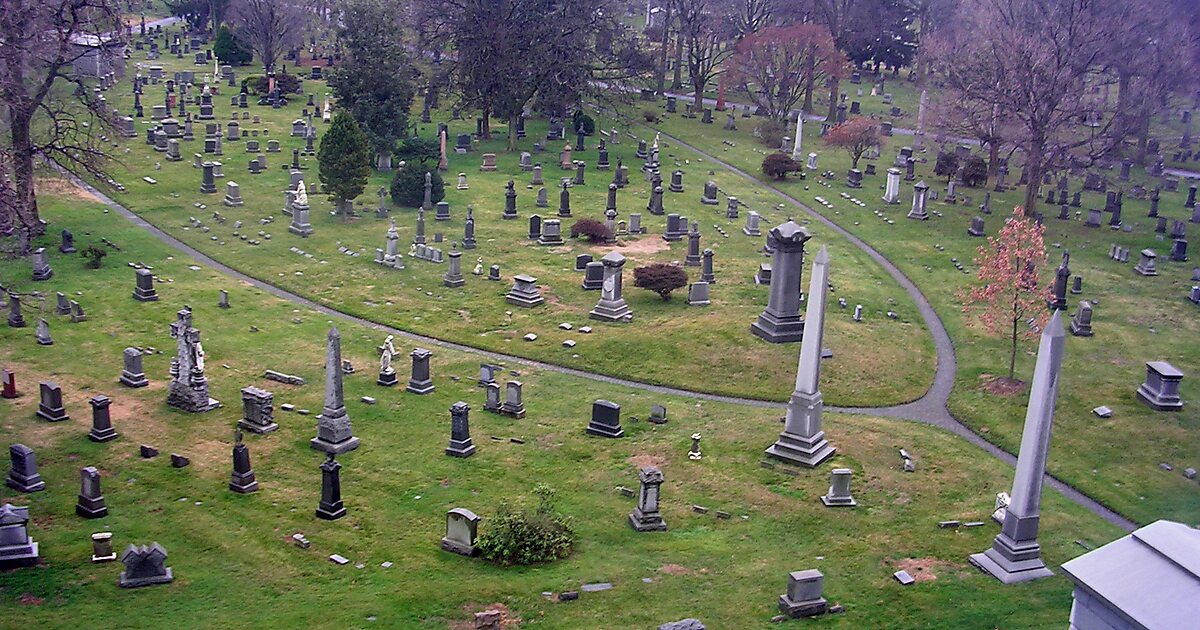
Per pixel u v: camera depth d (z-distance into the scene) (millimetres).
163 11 160875
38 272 51594
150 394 39250
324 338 46344
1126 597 18062
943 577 26938
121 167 71938
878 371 44125
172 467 33156
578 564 27562
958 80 80688
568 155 80625
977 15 94312
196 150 78312
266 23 114062
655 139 88312
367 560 27750
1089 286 55906
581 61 88688
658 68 114250
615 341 46375
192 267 55062
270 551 28094
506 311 50312
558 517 29125
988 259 49875
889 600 25766
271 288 53062
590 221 62406
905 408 41188
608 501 31938
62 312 47188
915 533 29828
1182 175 86312
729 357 44656
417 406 39312
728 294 52750
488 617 23734
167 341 44875
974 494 32688
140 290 49344
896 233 67062
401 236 62062
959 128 78125
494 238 62344
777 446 35062
